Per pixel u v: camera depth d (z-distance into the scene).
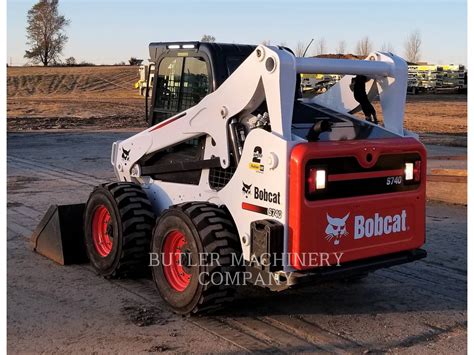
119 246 5.79
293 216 4.47
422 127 25.94
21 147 18.38
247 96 4.86
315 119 5.36
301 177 4.43
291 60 4.56
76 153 17.00
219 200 5.18
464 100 41.38
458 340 4.71
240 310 5.26
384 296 5.73
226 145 5.13
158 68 6.19
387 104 5.43
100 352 4.36
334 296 5.71
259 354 4.37
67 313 5.12
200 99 5.67
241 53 5.61
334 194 4.62
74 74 59.34
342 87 5.89
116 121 28.22
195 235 4.84
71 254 6.57
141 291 5.70
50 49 104.56
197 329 4.81
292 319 5.09
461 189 10.11
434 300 5.62
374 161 4.84
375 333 4.82
